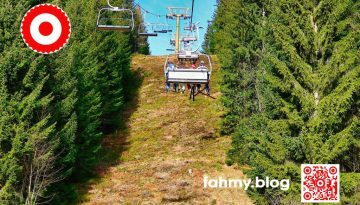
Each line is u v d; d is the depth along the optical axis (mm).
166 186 32031
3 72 21750
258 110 30922
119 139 45125
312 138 19938
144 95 59312
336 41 22094
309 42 22141
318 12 22250
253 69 34062
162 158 38719
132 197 30297
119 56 52469
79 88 32656
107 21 48719
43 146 22641
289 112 21422
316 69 21812
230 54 38594
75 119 26531
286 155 21578
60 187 28594
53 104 26406
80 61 34312
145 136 45281
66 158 26078
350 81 20250
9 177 20344
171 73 20922
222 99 37594
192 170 34812
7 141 21312
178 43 35688
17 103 21609
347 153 21281
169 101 56094
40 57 23172
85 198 29891
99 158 39219
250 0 39500
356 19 22938
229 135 42562
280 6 23609
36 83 23469
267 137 22703
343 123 20938
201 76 20953
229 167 35094
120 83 52844
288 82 21766
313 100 20953
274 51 27766
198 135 44062
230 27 41438
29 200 22172
